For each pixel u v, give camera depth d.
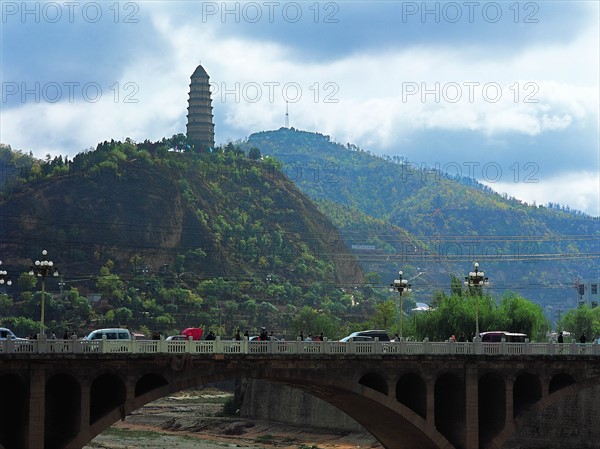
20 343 98.62
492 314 193.12
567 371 125.19
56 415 106.06
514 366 122.25
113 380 107.06
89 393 101.62
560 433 161.50
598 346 126.94
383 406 116.38
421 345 118.12
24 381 98.88
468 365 119.88
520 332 192.50
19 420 101.94
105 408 108.12
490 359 120.81
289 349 111.75
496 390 124.06
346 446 191.50
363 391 115.12
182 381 106.56
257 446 199.38
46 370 99.56
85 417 101.06
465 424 119.50
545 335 198.75
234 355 108.69
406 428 121.31
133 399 103.62
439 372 119.00
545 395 124.00
